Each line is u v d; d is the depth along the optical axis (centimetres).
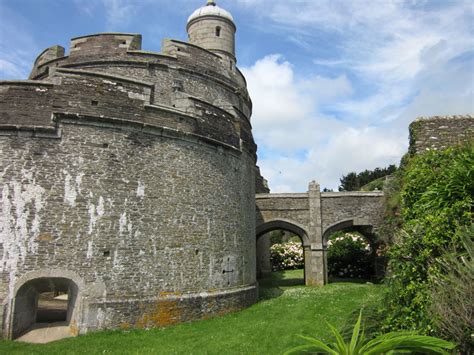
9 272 904
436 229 634
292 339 902
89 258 962
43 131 974
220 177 1270
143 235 1038
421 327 537
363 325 670
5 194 930
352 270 2566
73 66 1427
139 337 911
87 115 1012
